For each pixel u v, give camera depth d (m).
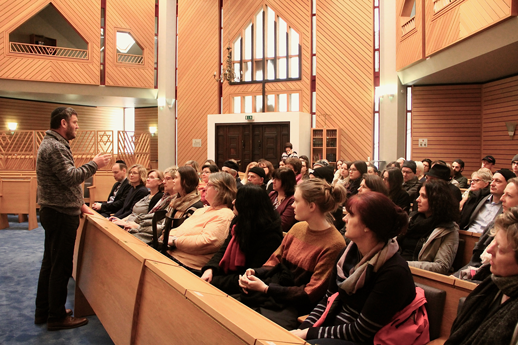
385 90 9.91
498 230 1.30
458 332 1.36
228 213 3.02
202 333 1.40
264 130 11.55
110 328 2.31
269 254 2.49
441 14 7.33
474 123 9.66
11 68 11.41
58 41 14.98
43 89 11.97
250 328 1.22
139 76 13.07
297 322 2.07
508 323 1.20
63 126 2.85
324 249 2.14
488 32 6.16
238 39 12.34
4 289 3.82
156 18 13.43
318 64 11.21
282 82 11.73
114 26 12.66
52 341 2.77
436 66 8.04
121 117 16.72
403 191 3.77
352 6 10.77
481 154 9.59
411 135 10.17
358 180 4.52
